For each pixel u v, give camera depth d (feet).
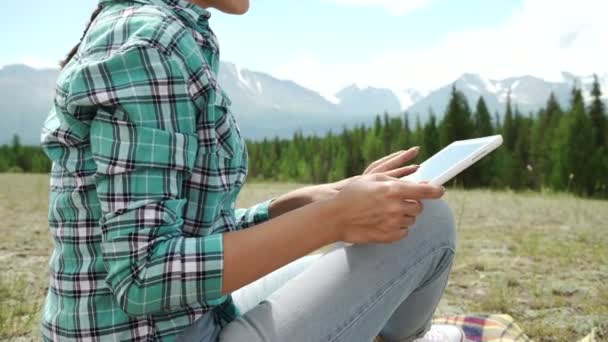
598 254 17.39
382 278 4.71
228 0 5.07
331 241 4.27
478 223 26.32
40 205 39.19
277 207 6.38
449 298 12.19
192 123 4.25
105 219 4.02
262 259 4.12
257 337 4.47
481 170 107.45
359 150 180.55
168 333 4.45
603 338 9.11
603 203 39.78
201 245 4.06
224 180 4.62
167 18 4.26
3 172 193.77
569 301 11.72
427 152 139.74
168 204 4.07
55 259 4.55
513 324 8.82
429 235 4.90
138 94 3.99
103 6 4.77
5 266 16.37
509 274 14.43
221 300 4.94
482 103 134.21
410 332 5.70
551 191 67.67
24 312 11.17
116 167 3.96
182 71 4.16
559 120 101.50
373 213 4.16
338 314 4.56
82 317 4.30
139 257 3.95
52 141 4.36
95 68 3.99
